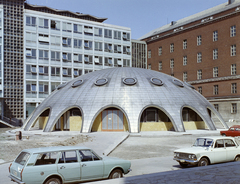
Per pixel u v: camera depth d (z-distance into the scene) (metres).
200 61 70.44
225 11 64.38
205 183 11.57
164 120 40.78
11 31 60.53
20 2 62.00
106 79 42.25
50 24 65.69
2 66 58.31
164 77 45.31
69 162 13.12
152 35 88.56
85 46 70.25
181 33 76.25
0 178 15.35
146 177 12.65
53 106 40.47
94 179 13.65
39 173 12.25
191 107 40.25
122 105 38.50
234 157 18.27
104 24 73.69
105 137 32.66
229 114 61.38
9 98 58.75
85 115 38.12
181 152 17.48
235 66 61.38
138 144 28.78
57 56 66.38
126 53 77.12
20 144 26.81
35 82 63.12
